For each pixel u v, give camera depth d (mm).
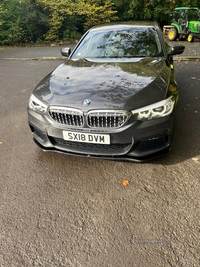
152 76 3059
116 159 2754
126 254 2012
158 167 3014
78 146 2879
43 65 9273
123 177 2891
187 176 2846
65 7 16984
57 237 2199
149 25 4492
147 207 2463
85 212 2445
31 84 6863
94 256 2014
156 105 2629
